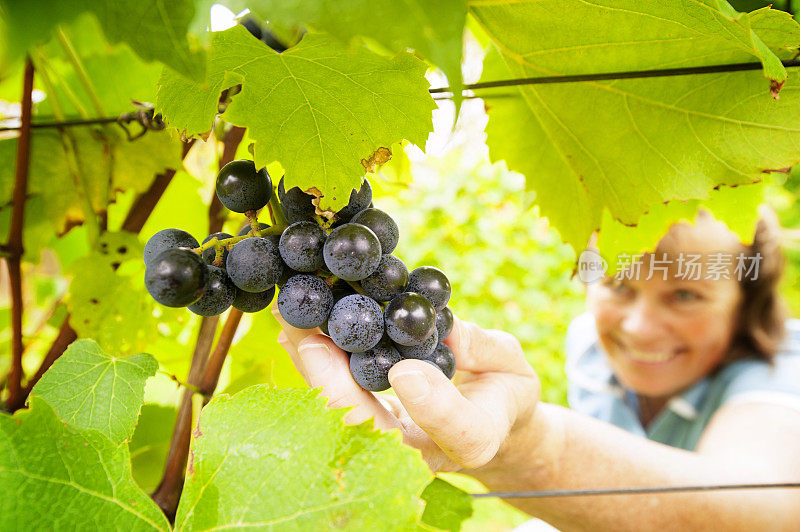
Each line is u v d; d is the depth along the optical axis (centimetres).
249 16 15
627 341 52
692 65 19
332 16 8
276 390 15
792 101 19
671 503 31
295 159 14
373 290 15
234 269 14
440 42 8
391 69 14
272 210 16
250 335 27
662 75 18
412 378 15
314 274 15
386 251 16
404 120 14
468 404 16
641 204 24
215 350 21
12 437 13
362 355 16
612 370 60
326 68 14
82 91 26
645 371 52
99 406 16
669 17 16
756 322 46
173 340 27
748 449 38
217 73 14
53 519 13
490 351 23
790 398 41
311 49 13
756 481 34
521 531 44
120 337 24
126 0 10
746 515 32
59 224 26
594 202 25
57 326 26
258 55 14
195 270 13
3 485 13
